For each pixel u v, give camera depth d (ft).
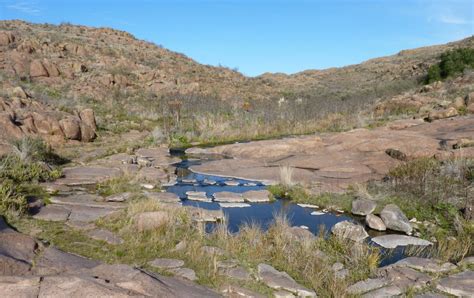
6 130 35.63
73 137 43.70
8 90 50.75
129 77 100.01
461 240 18.48
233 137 54.65
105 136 50.06
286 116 63.62
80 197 23.59
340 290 13.58
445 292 13.67
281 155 40.19
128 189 26.40
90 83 84.79
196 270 14.40
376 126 54.60
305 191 27.02
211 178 32.58
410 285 14.05
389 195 24.90
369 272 15.40
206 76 127.13
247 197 26.21
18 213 18.51
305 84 168.66
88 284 10.71
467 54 89.35
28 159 28.84
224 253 16.12
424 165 28.02
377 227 21.07
